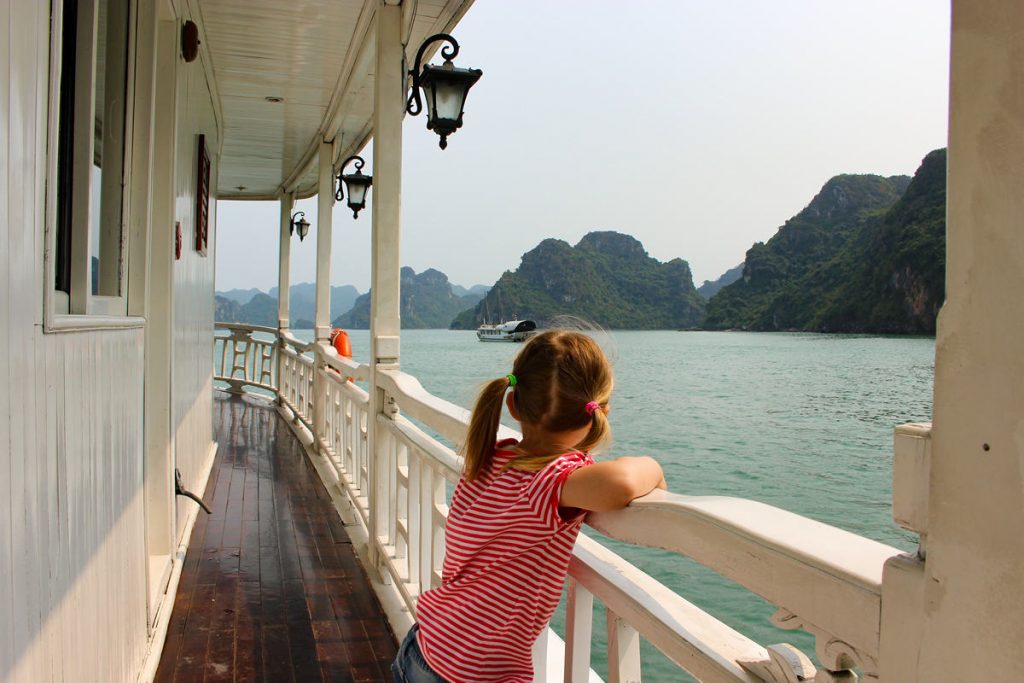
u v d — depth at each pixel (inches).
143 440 101.6
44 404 53.6
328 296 267.3
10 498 45.9
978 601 23.8
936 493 25.4
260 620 123.6
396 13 148.5
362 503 171.5
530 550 48.4
